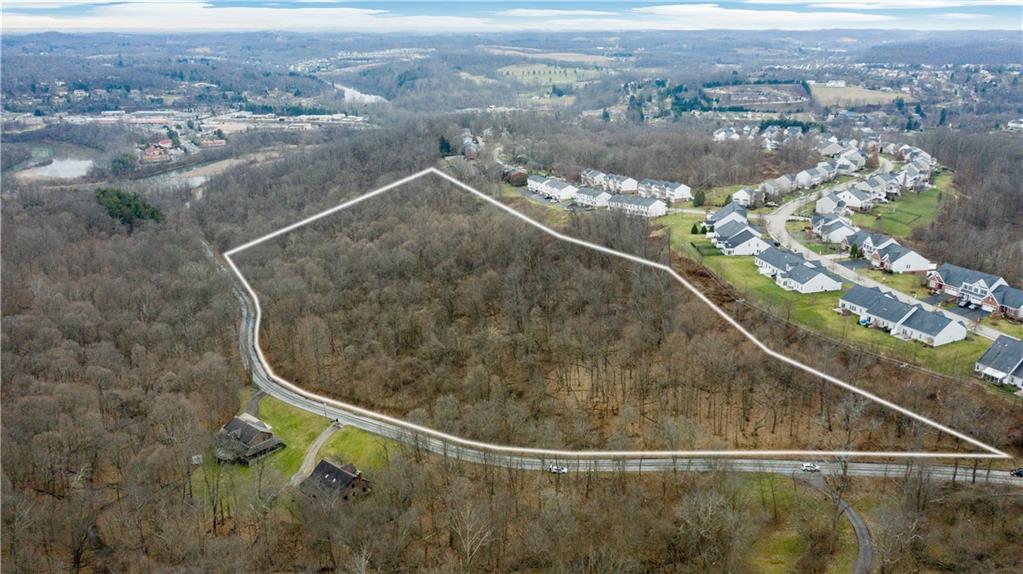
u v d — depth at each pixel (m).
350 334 133.12
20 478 94.62
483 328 128.88
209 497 96.94
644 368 115.00
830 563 82.88
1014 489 88.19
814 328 121.38
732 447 100.50
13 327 126.69
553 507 89.25
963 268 136.50
